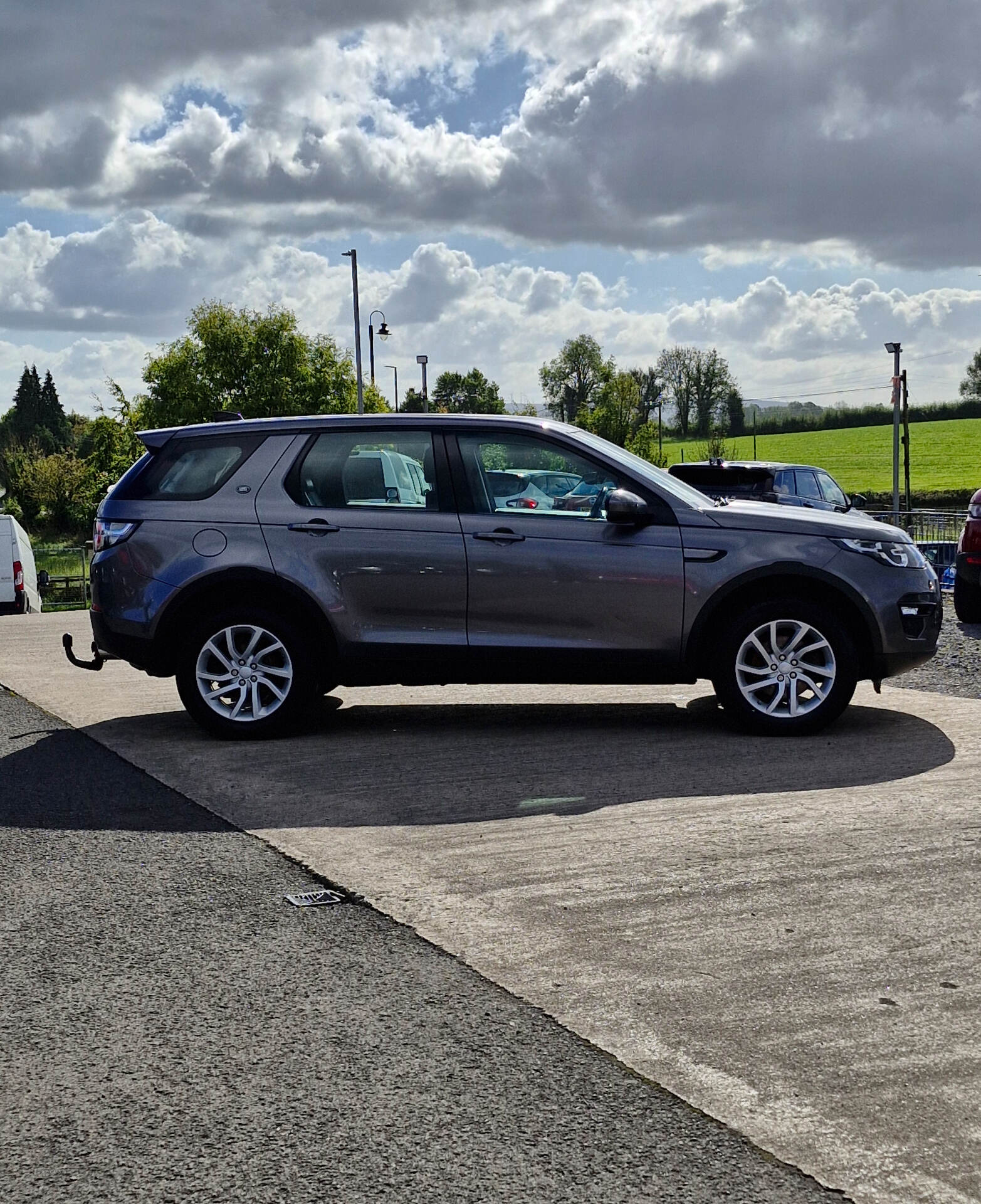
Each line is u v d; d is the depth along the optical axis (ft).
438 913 14.14
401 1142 9.20
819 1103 9.66
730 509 23.90
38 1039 11.07
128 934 13.71
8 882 15.64
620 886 14.87
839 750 22.18
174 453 25.12
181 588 24.29
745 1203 8.36
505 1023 11.21
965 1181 8.58
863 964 12.32
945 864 15.39
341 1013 11.49
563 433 24.23
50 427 569.64
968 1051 10.46
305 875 15.71
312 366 218.79
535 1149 9.07
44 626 56.65
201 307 217.15
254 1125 9.49
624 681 23.89
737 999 11.59
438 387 407.44
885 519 68.74
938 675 31.35
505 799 19.19
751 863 15.64
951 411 383.65
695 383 371.56
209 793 20.02
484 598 23.66
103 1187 8.70
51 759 22.99
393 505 24.12
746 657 23.75
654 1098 9.78
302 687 24.23
